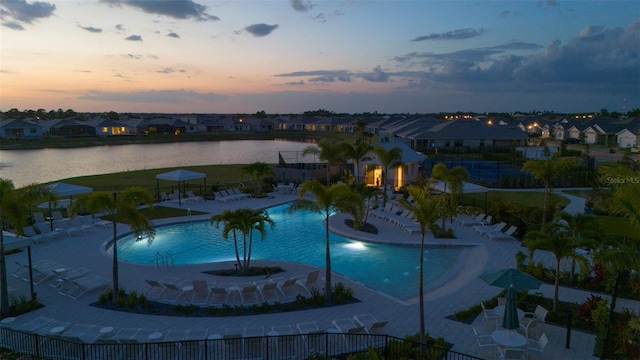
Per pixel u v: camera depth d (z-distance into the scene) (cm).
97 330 1344
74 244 2372
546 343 1184
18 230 1631
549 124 10919
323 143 3734
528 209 2692
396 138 8469
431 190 2966
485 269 1995
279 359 1247
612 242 2108
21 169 6112
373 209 3247
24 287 1762
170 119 14775
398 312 1550
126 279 1864
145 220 1700
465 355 1132
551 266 2005
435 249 2414
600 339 1303
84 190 2728
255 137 13175
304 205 1795
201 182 4566
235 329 1384
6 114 19312
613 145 8600
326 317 1503
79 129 11794
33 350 1293
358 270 2108
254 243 2556
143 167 6406
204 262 2239
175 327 1427
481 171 5084
